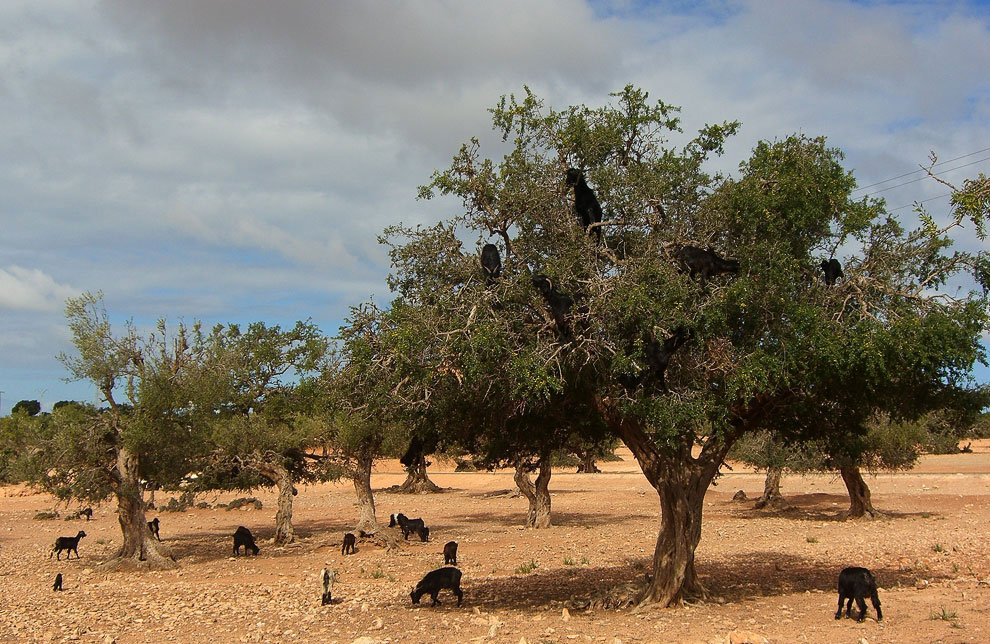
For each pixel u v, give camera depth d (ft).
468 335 41.42
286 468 109.19
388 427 101.35
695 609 51.80
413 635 47.47
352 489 219.61
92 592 69.72
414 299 49.39
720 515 127.75
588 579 69.21
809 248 48.44
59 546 94.27
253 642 47.42
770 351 44.98
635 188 48.01
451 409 51.96
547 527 117.80
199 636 49.98
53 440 81.82
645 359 42.47
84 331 82.99
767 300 44.16
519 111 49.34
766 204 44.55
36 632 52.01
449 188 49.24
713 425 45.68
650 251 45.44
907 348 42.47
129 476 84.48
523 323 45.42
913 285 47.39
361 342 46.70
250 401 109.70
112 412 84.12
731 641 39.96
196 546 106.11
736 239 48.32
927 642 40.96
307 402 107.86
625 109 50.57
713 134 50.21
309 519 140.36
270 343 112.57
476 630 48.34
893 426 113.09
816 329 42.68
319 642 46.50
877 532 100.22
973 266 46.26
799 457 119.14
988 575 65.57
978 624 45.27
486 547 96.84
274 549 101.24
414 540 106.11
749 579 66.08
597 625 47.75
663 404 42.52
